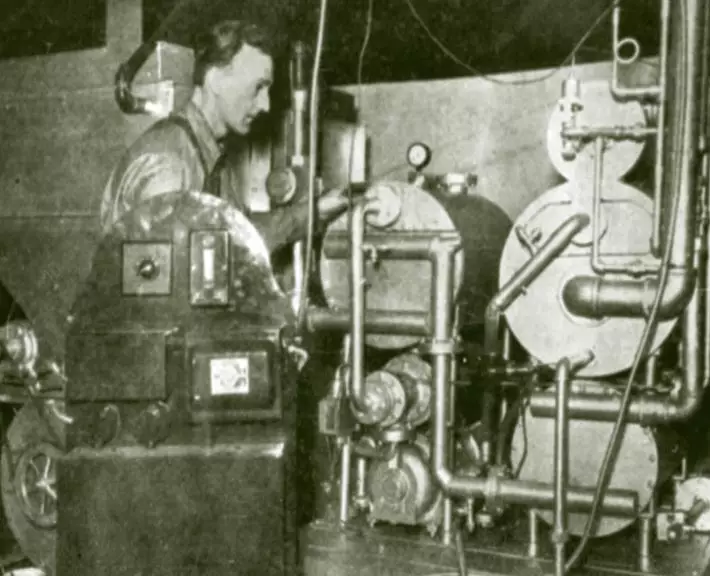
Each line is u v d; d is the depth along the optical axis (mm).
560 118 3818
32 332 4625
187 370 3398
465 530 4023
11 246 4727
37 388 4410
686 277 3410
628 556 3748
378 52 4898
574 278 3713
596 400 3662
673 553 3789
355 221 3891
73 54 4602
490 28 4504
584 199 3797
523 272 3805
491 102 5039
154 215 3443
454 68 5066
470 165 5090
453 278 3791
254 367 3385
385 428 3920
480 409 4371
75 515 3422
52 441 4305
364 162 5152
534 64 4918
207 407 3396
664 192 3465
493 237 4414
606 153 3760
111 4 4504
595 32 4422
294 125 4438
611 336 3736
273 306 3420
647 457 3639
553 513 3480
